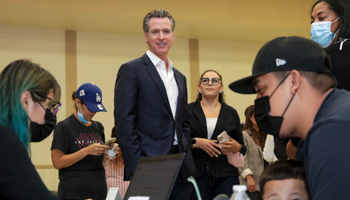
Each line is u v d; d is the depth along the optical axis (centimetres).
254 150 403
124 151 244
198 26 646
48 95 149
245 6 640
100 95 318
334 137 104
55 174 598
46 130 154
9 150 129
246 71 750
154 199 156
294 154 183
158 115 255
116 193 187
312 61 121
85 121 318
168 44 273
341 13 217
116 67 666
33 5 535
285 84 122
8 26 614
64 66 637
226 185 326
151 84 258
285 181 123
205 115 353
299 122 124
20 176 128
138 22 614
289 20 658
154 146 249
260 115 128
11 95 144
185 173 258
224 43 743
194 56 720
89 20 600
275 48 125
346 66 197
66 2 550
